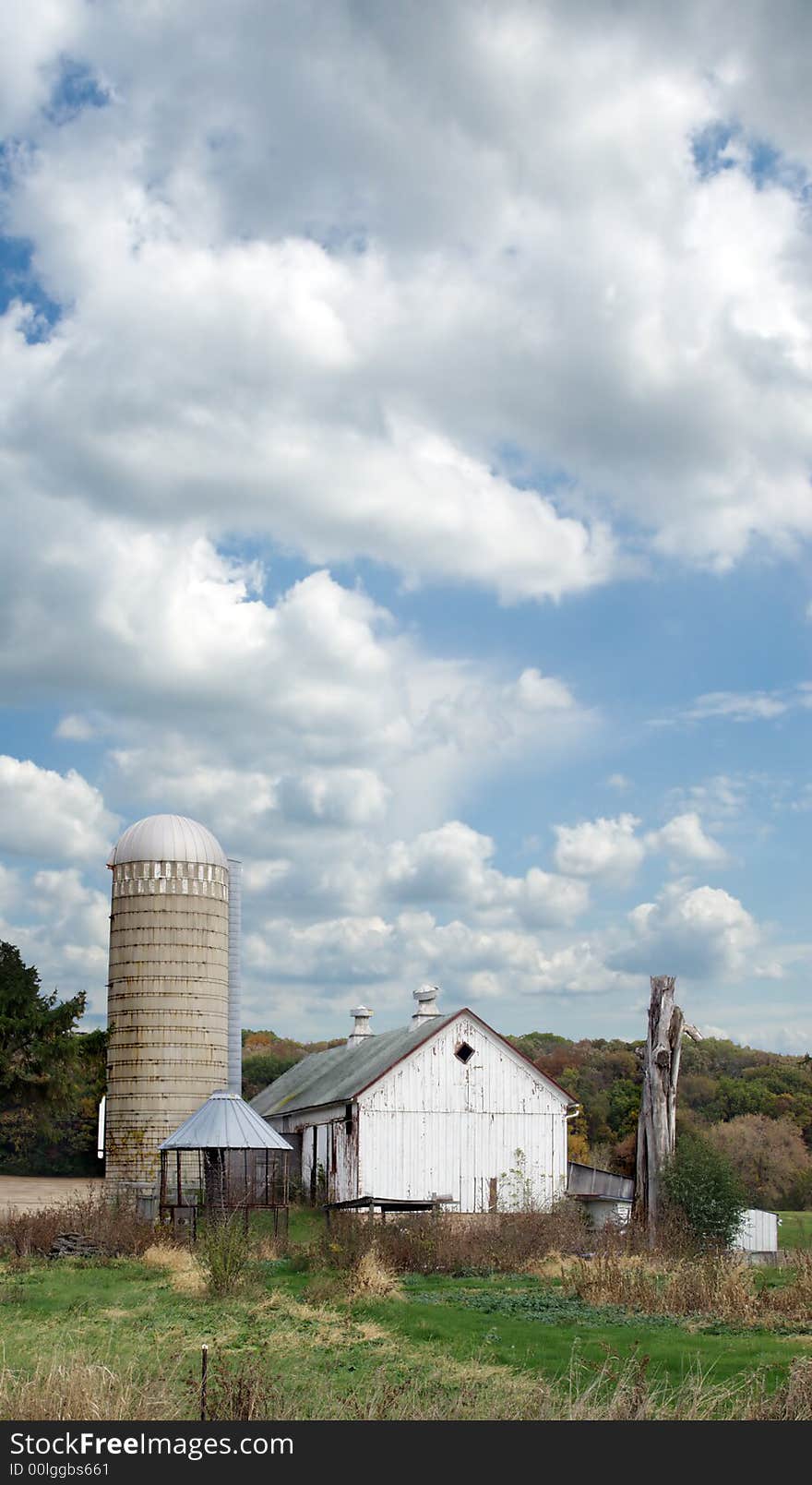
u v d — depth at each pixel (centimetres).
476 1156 4653
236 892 5334
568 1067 11300
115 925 4953
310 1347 1834
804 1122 8850
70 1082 5209
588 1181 4825
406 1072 4666
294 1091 5944
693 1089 9619
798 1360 1507
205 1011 4894
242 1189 3962
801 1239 4350
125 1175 4725
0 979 5178
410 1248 3023
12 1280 2817
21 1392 1274
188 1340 1906
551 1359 1747
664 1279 2547
